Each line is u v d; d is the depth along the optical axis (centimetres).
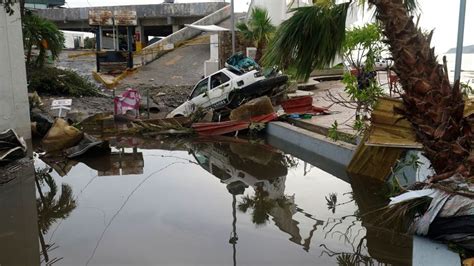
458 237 418
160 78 2572
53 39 1989
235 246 509
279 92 1391
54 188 779
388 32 423
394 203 468
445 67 415
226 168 913
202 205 664
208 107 1370
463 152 409
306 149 1011
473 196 409
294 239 528
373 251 490
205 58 3002
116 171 897
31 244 535
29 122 1131
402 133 637
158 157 1027
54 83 1855
